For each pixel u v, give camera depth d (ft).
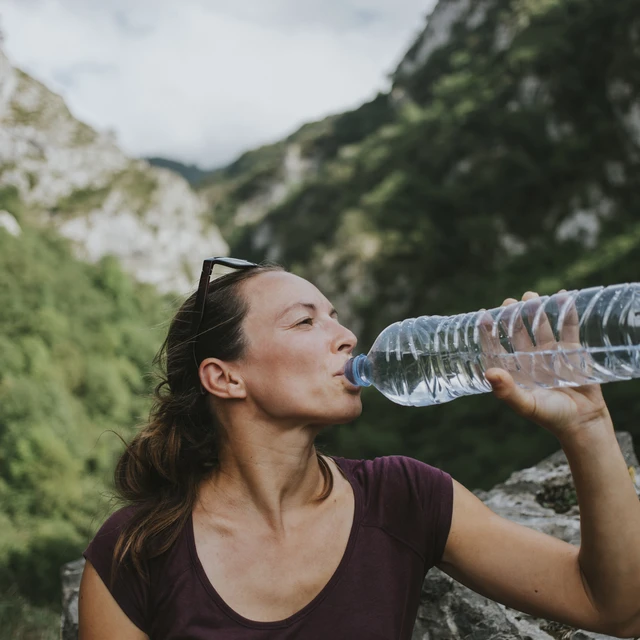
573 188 219.82
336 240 273.13
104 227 294.05
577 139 225.35
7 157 295.48
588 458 3.98
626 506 3.98
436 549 4.62
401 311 242.37
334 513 4.55
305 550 4.44
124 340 217.97
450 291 231.30
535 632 6.05
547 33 247.91
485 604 6.24
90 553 4.53
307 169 416.87
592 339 4.09
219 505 4.59
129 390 192.03
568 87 232.12
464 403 160.35
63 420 148.05
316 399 4.47
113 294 248.73
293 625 4.25
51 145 303.27
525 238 225.97
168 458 4.87
